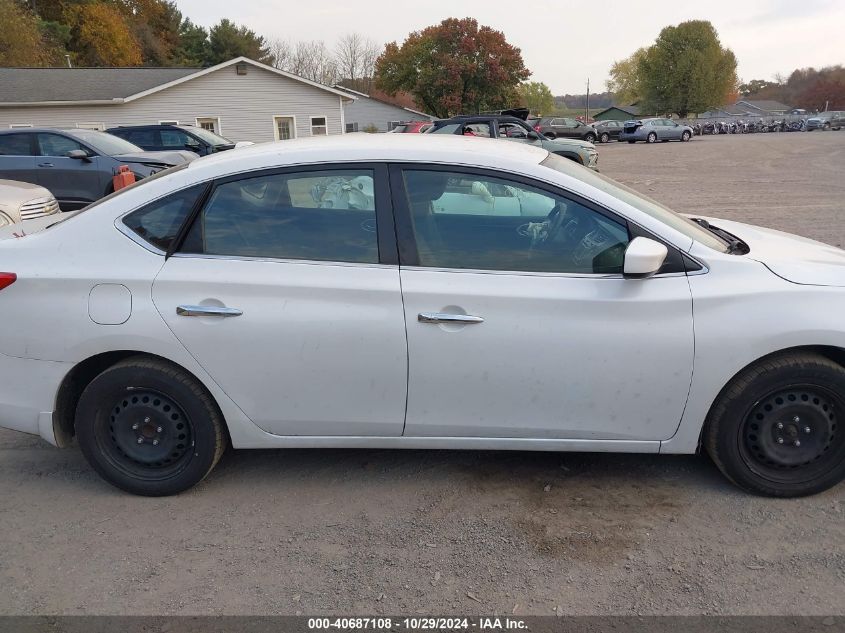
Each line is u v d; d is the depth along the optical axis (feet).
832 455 10.00
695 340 9.49
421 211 9.95
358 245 9.91
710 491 10.50
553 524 9.77
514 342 9.61
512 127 50.03
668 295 9.48
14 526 9.96
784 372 9.58
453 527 9.75
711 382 9.64
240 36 214.28
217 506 10.42
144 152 40.75
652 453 11.01
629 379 9.68
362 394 9.98
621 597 8.28
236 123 98.73
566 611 8.07
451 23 168.35
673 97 248.93
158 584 8.66
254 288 9.74
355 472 11.35
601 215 9.78
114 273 9.89
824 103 334.24
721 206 41.52
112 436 10.53
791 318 9.38
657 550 9.14
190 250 10.02
